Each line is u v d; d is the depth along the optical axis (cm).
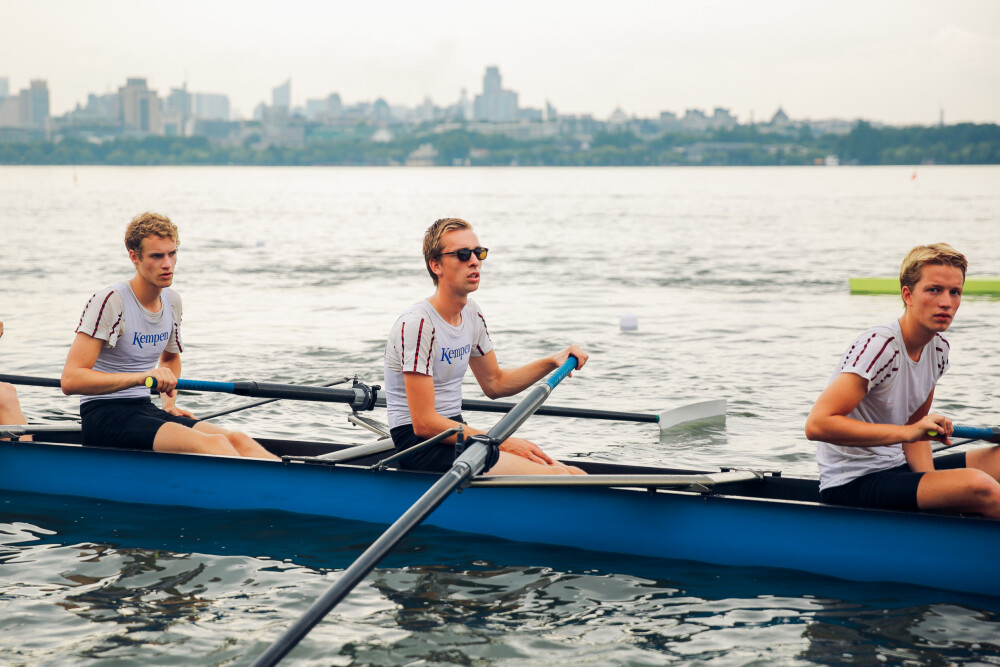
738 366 990
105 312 538
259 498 539
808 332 1202
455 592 437
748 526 464
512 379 538
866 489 445
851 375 421
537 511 501
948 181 11262
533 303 1484
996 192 7212
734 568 467
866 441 419
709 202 5897
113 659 367
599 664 369
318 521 526
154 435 553
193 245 2759
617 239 2966
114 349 552
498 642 387
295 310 1405
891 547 441
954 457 472
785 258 2275
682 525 475
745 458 676
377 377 932
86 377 532
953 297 409
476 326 519
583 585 446
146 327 557
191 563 468
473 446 441
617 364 1002
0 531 511
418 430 493
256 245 2775
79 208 4841
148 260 541
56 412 781
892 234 3066
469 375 959
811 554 455
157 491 554
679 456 683
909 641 388
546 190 8844
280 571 459
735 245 2691
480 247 484
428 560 476
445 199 6738
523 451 511
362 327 1246
